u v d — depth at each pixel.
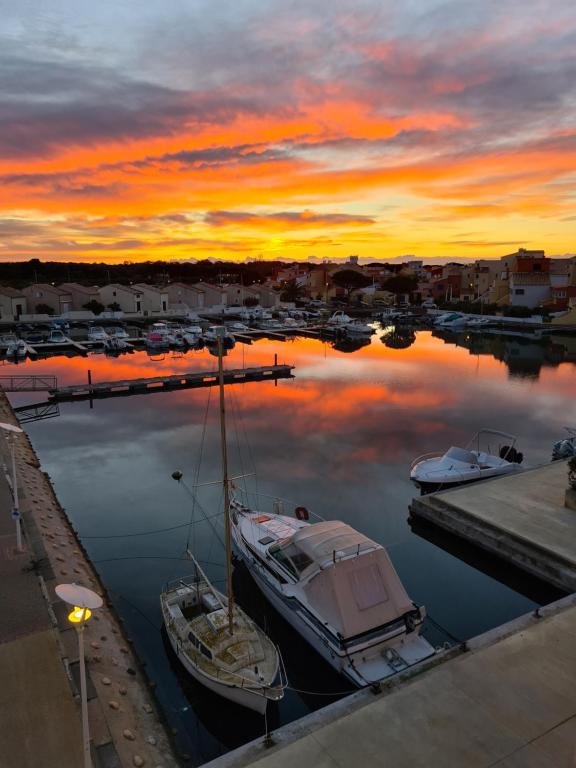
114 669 9.51
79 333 64.62
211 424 29.02
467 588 14.12
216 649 10.09
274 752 7.06
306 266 164.12
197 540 16.33
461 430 27.52
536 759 6.87
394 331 73.62
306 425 28.53
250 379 41.50
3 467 17.78
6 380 40.12
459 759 6.88
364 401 34.09
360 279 109.25
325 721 7.74
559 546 13.62
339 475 21.33
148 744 7.96
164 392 37.53
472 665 8.66
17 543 12.41
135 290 80.81
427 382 39.84
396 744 7.12
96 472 21.88
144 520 17.59
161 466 22.55
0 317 68.31
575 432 24.02
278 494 19.50
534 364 47.44
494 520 15.17
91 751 7.11
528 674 8.44
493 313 81.06
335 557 11.17
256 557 13.58
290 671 11.37
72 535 15.70
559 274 84.50
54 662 8.70
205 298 88.38
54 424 29.34
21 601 10.35
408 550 15.85
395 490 19.84
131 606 13.01
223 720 9.79
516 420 29.44
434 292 111.44
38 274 115.69
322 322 76.81
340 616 10.50
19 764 6.89
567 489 16.09
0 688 8.13
